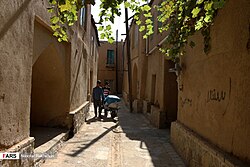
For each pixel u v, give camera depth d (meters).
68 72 8.02
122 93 30.16
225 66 4.11
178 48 4.88
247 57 3.47
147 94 14.77
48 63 7.33
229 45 4.00
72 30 8.18
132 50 19.95
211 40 4.71
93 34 18.88
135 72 18.95
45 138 6.54
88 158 5.99
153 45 12.67
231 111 3.83
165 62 10.14
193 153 5.20
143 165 5.70
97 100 12.70
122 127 10.48
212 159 4.11
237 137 3.61
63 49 7.68
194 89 5.74
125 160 6.02
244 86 3.51
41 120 8.09
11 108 3.64
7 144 3.54
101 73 31.11
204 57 5.12
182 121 6.82
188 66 6.30
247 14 3.50
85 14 12.34
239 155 3.53
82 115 10.16
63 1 3.17
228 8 4.05
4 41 3.35
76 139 7.87
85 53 12.16
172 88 10.23
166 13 5.14
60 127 8.05
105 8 3.51
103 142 7.65
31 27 4.29
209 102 4.74
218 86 4.35
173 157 6.32
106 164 5.62
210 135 4.62
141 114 15.31
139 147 7.25
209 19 4.29
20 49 3.87
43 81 7.86
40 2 4.74
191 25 4.68
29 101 4.35
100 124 11.02
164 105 10.24
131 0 4.12
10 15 3.48
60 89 8.02
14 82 3.71
